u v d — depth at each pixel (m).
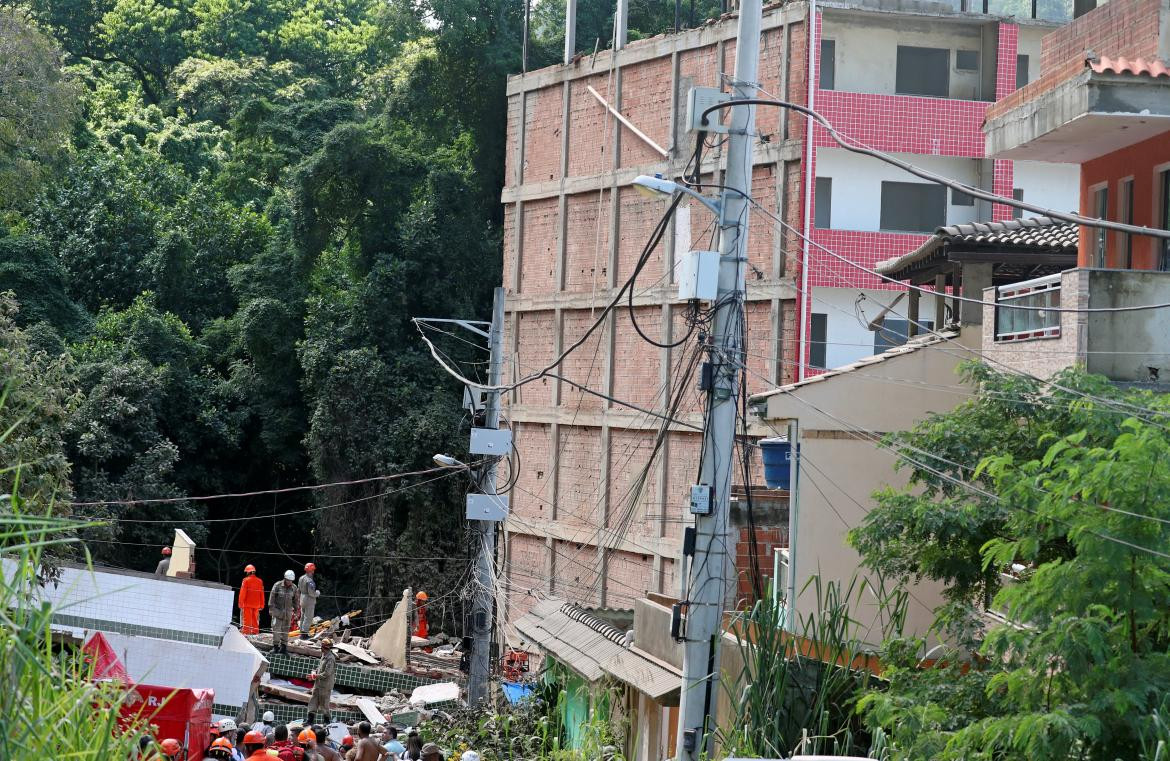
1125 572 10.51
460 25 47.62
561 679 25.06
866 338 34.25
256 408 48.97
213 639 26.31
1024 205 9.73
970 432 14.50
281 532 50.25
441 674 33.09
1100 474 10.68
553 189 40.47
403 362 46.56
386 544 44.59
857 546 14.70
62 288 49.69
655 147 34.12
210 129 63.62
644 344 37.28
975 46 36.25
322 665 27.12
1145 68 16.33
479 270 48.62
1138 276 15.34
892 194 34.84
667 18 50.50
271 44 70.25
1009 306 14.27
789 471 19.39
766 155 34.56
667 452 36.16
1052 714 10.16
